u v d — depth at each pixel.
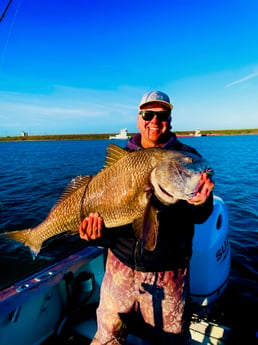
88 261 3.27
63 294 3.08
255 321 3.54
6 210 10.26
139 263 2.15
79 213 2.43
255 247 6.44
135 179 2.21
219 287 3.38
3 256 6.80
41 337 2.79
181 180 2.00
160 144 2.58
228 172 18.83
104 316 2.34
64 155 34.19
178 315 2.19
